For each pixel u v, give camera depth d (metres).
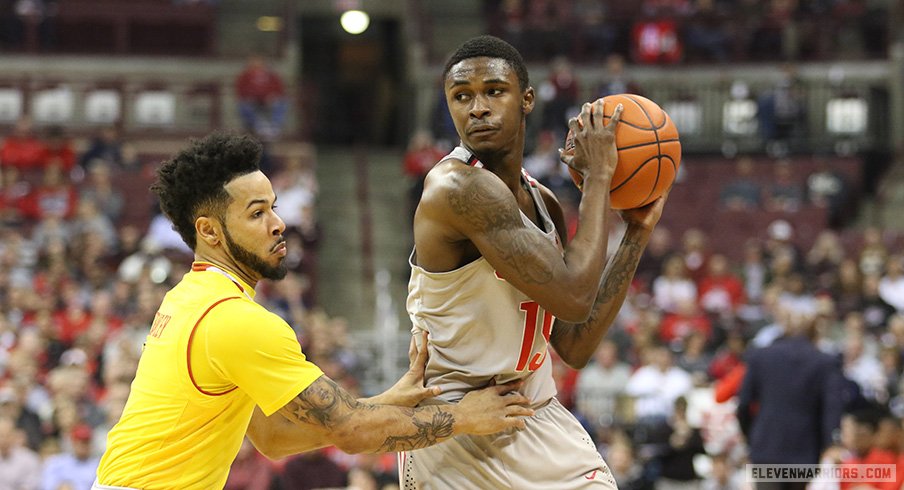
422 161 39.06
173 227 8.52
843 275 31.06
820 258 32.88
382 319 33.56
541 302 8.08
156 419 8.01
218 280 8.17
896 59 43.94
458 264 8.49
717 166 40.09
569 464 8.84
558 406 9.13
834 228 39.41
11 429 20.64
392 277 37.97
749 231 36.50
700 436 21.31
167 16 45.81
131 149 38.78
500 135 8.22
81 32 45.12
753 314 29.98
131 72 44.28
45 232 32.62
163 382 8.01
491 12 48.50
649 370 24.42
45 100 41.91
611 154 8.44
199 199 8.18
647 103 8.73
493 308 8.52
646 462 21.16
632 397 24.02
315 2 49.03
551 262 7.99
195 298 8.08
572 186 36.56
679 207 37.44
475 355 8.64
